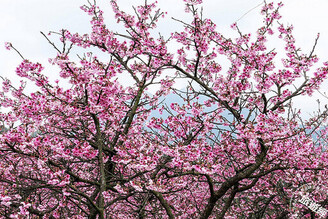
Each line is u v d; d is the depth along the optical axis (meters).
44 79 5.71
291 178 7.14
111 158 6.65
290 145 6.34
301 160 6.93
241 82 6.78
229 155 7.32
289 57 7.14
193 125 6.71
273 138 6.26
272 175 8.06
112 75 6.05
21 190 5.35
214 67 7.23
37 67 5.52
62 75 5.82
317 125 7.23
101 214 5.06
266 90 6.27
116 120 6.59
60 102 5.98
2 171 5.45
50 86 5.96
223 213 6.78
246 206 9.27
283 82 6.69
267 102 6.58
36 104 5.98
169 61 6.90
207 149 7.23
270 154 6.43
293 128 6.66
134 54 7.29
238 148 7.56
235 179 6.37
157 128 7.05
